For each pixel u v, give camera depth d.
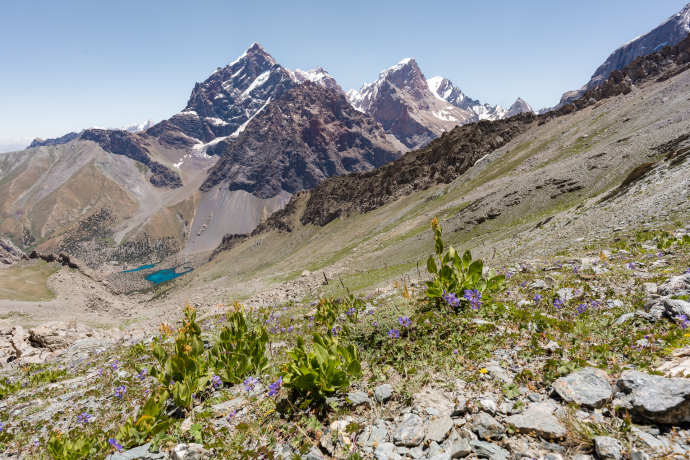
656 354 4.29
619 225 21.08
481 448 3.49
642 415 3.29
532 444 3.43
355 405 4.57
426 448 3.68
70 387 11.66
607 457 2.99
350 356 5.49
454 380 4.65
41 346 23.86
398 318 6.38
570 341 5.25
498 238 52.81
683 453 2.86
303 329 11.72
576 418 3.54
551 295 8.06
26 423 8.76
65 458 5.21
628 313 6.00
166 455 4.66
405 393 4.55
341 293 28.31
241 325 7.64
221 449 4.43
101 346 20.61
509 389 4.25
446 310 6.41
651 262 9.56
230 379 6.85
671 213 17.27
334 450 3.91
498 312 6.67
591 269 9.95
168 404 6.40
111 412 7.98
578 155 83.44
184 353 6.38
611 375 4.06
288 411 4.89
